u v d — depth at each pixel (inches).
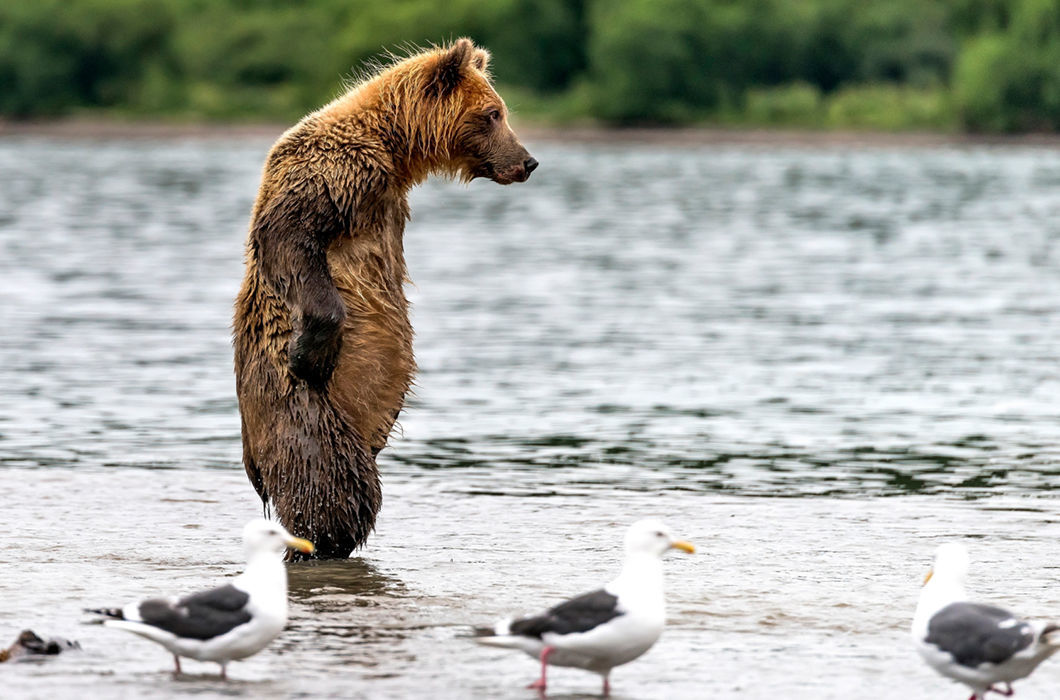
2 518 676.1
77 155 4416.8
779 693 449.1
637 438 881.5
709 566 600.4
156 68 5831.7
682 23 5290.4
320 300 568.7
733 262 1900.8
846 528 666.8
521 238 2231.8
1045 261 1899.6
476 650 488.7
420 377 1091.3
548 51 5733.3
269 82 5895.7
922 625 428.8
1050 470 792.9
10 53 5674.2
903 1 5570.9
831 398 1008.2
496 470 795.4
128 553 615.5
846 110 5196.9
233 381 1075.3
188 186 3230.8
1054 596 557.0
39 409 960.9
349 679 456.4
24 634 480.4
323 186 574.6
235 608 434.6
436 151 598.9
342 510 583.8
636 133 5270.7
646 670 469.1
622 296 1567.4
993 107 4904.0
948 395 1016.9
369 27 5570.9
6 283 1643.7
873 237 2228.1
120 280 1686.8
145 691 439.5
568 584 572.1
